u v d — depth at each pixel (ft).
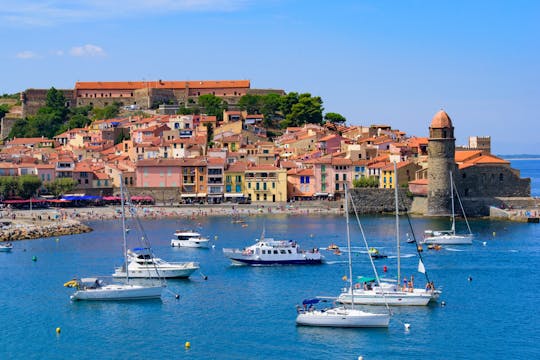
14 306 450.30
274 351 372.17
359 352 369.50
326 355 366.22
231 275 533.96
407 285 473.67
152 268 517.14
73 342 387.55
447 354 367.25
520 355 366.22
